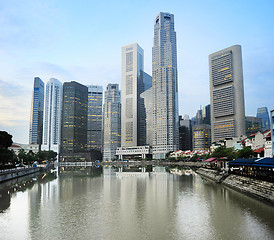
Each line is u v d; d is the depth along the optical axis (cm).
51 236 3180
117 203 5169
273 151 8600
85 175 13125
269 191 5134
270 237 3084
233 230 3356
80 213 4319
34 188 7569
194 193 6362
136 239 3056
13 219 3962
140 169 19488
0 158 9944
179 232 3300
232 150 14775
